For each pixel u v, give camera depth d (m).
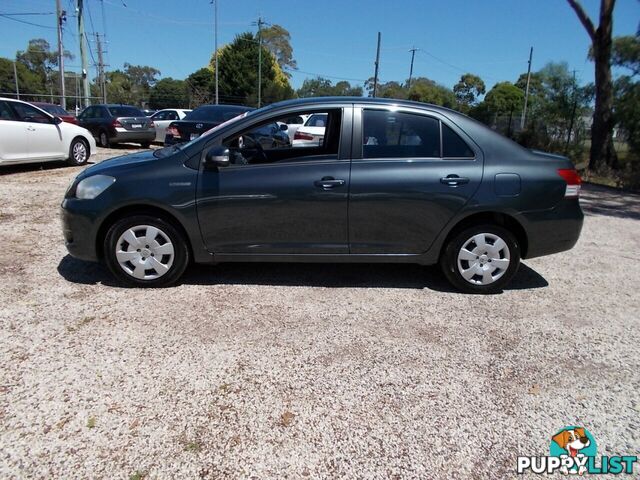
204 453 2.25
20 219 6.16
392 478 2.16
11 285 4.06
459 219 4.03
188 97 75.94
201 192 3.89
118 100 76.62
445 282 4.52
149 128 16.34
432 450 2.34
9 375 2.77
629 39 13.94
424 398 2.74
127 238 3.99
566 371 3.08
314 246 4.06
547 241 4.13
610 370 3.10
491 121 31.25
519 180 3.99
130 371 2.87
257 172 3.93
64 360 2.95
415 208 3.98
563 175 4.09
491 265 4.16
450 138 4.05
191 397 2.65
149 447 2.27
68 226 3.97
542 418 2.61
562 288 4.50
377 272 4.74
